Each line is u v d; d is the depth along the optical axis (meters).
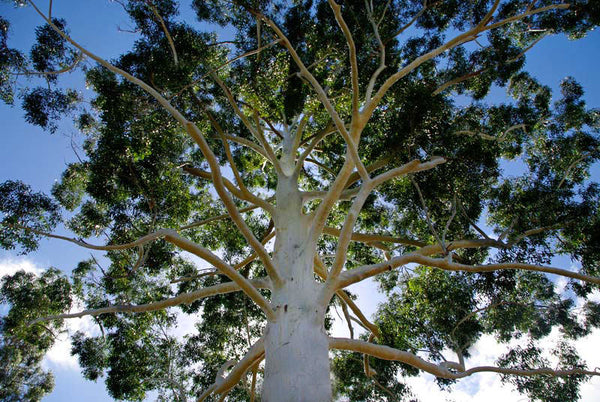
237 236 12.74
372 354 6.49
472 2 10.54
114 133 9.02
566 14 9.96
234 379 6.49
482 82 10.69
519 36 11.32
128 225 9.84
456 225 9.74
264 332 6.22
